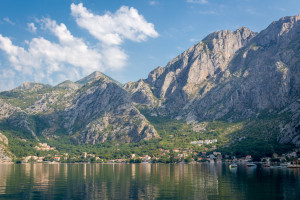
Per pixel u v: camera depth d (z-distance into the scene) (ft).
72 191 441.68
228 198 382.83
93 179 599.98
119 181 564.71
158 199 378.94
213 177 626.23
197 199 378.32
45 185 505.66
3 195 407.44
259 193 414.82
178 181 559.79
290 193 410.93
